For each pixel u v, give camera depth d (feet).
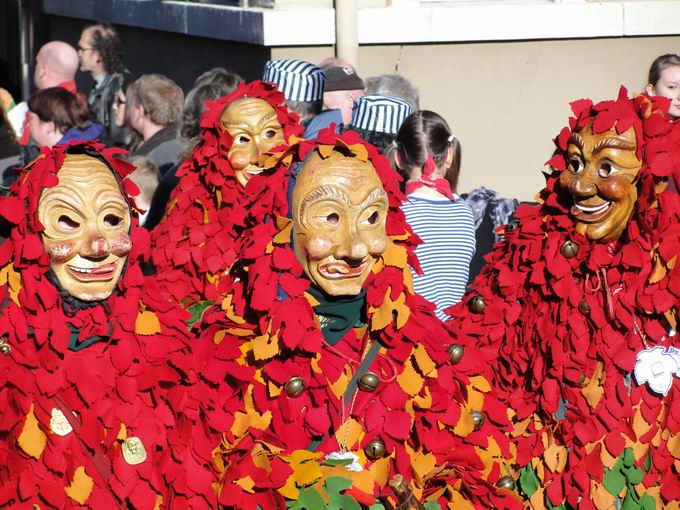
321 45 27.50
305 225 11.25
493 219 19.15
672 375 12.99
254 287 11.39
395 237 11.82
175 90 24.58
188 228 17.74
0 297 10.70
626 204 12.60
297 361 11.71
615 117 12.57
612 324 12.92
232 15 29.50
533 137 30.22
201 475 11.19
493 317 13.46
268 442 11.64
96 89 31.91
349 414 11.89
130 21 40.45
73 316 10.88
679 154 12.54
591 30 29.66
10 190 10.99
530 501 12.94
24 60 56.39
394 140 17.75
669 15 30.09
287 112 18.42
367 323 11.95
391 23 28.22
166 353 11.14
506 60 29.50
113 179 10.96
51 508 10.77
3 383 10.68
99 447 10.93
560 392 13.08
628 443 12.96
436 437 12.16
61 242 10.60
